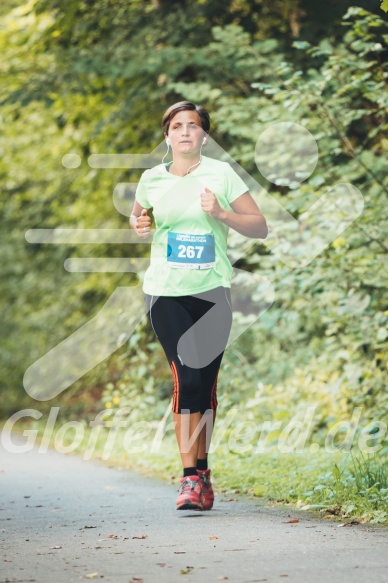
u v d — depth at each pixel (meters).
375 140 22.23
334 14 24.42
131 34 27.83
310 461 17.67
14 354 43.03
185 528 11.67
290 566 9.18
